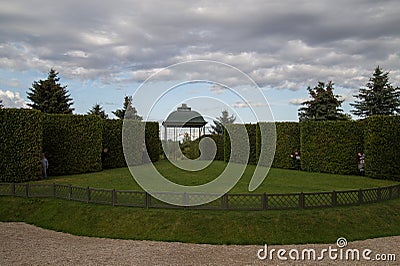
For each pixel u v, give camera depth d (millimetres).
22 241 8297
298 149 19297
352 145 16641
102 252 7387
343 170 16766
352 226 8633
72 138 17453
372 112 32781
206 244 7914
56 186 11023
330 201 9398
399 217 9352
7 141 13961
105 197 10094
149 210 9258
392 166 14602
